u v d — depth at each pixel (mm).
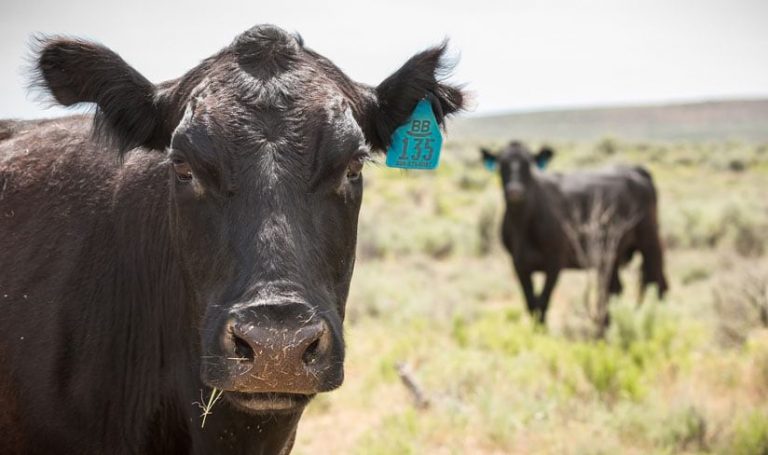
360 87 3566
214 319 2680
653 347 8906
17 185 3812
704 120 164000
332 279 2930
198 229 2891
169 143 3344
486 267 18516
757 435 6191
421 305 12406
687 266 17484
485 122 179000
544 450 6602
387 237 21406
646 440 6625
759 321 10211
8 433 3586
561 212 13008
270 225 2717
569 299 13898
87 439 3510
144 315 3537
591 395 7652
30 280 3596
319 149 2891
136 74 3348
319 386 2609
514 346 9656
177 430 3447
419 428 6961
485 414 7152
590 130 158125
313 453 6824
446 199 34406
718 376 8234
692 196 36906
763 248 19922
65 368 3480
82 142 3875
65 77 3307
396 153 3771
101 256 3588
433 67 3619
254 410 2729
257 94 2949
